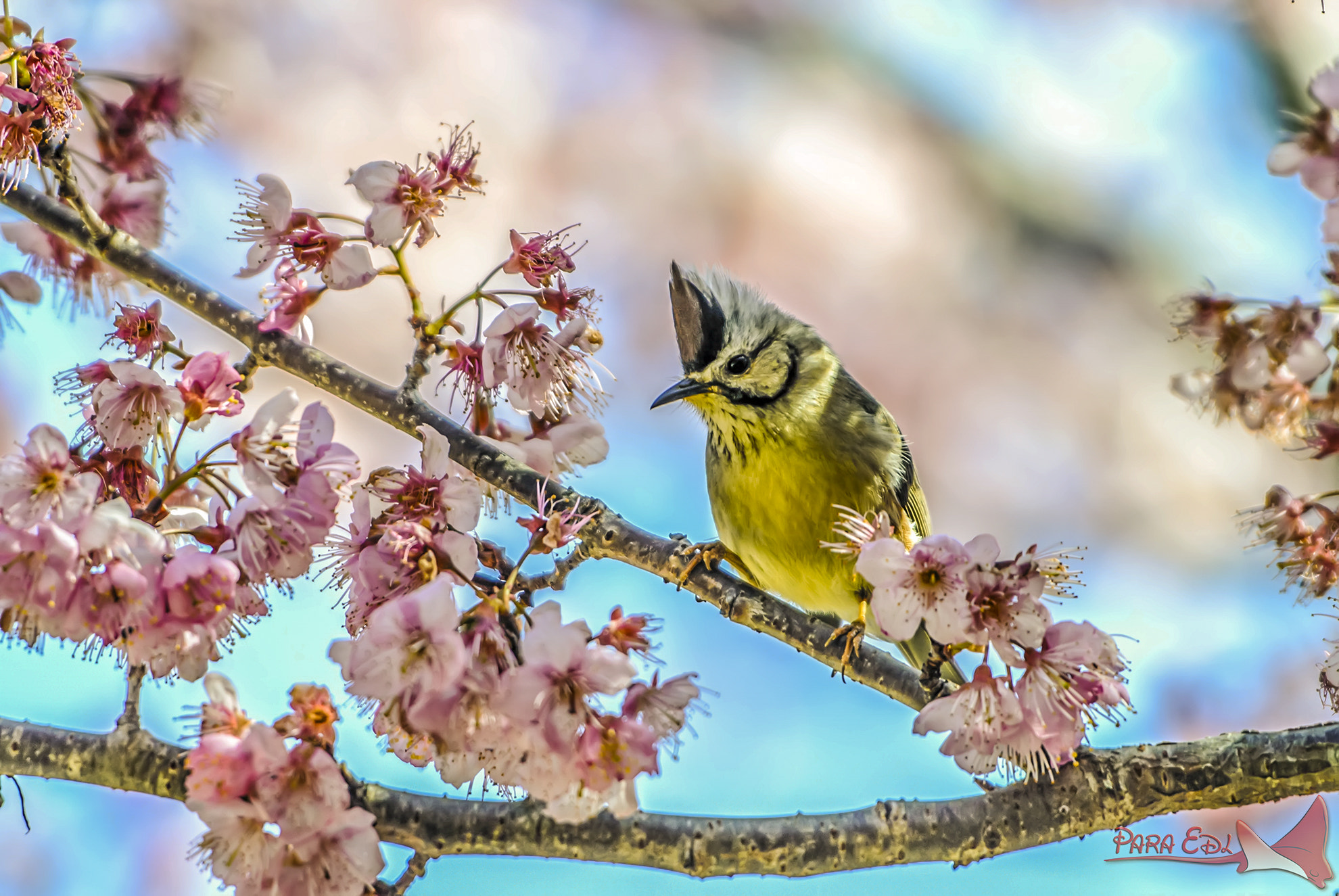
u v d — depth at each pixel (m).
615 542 3.39
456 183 3.37
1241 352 3.34
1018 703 3.34
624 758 3.33
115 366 3.35
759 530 3.46
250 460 3.35
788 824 3.36
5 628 3.34
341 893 3.33
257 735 3.33
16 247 3.41
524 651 3.33
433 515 3.35
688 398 3.46
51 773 3.35
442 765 3.34
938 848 3.36
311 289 3.39
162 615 3.33
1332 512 3.36
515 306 3.38
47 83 3.38
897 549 3.34
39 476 3.33
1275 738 3.36
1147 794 3.36
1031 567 3.34
